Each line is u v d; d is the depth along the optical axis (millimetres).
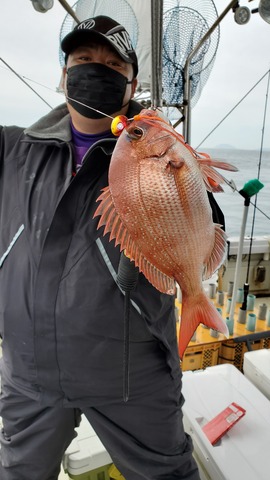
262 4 1814
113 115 1256
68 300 1160
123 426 1341
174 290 831
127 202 762
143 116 772
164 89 2363
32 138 1299
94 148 1089
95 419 1341
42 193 1248
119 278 934
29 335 1222
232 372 1993
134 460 1366
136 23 2025
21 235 1239
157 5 1022
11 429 1438
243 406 1727
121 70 1234
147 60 2361
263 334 2404
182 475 1371
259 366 1990
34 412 1364
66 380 1247
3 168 1355
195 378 1938
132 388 1269
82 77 1191
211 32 2004
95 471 1644
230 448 1489
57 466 1505
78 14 2031
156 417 1328
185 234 791
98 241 1146
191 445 1472
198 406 1737
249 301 2758
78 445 1671
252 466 1399
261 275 3777
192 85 2447
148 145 756
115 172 757
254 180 2133
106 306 1154
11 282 1239
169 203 768
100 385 1248
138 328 1186
